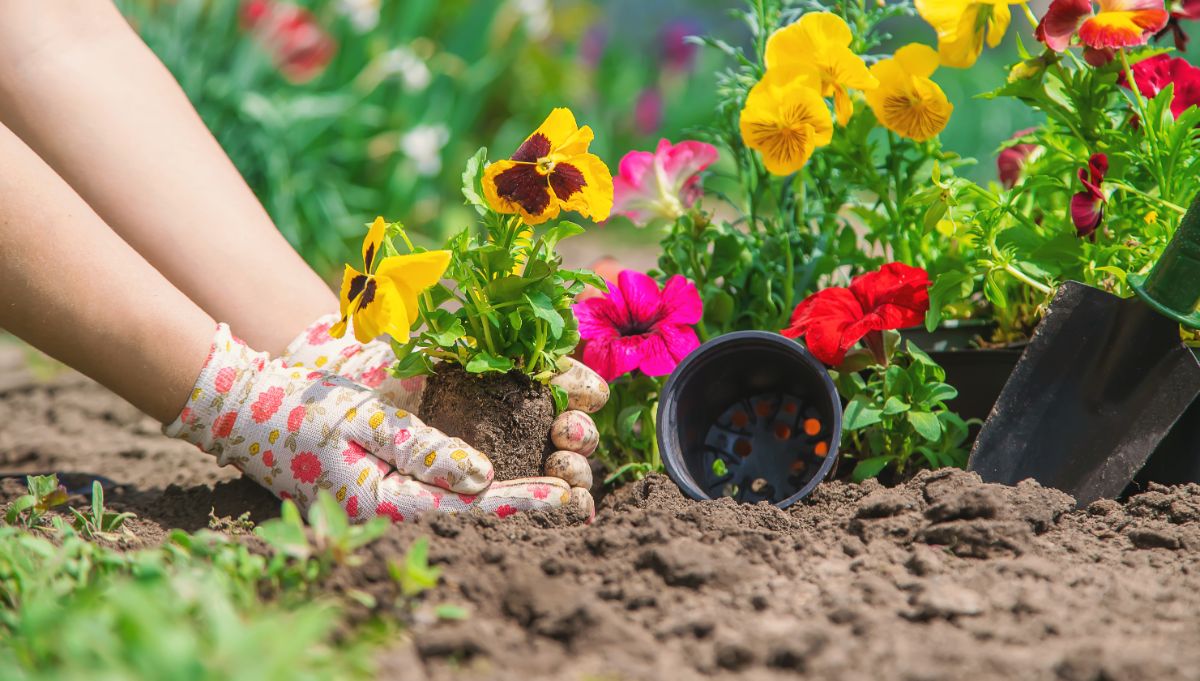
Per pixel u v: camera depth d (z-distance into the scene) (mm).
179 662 1162
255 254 1519
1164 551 1351
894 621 1271
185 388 1408
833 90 1496
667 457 1442
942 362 1527
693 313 1502
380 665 1226
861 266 1606
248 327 1506
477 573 1304
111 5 1557
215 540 1319
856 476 1474
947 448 1490
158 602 1212
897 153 1553
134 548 1394
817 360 1446
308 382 1423
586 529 1377
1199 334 1451
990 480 1437
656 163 1577
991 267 1474
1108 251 1472
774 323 1562
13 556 1297
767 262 1568
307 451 1405
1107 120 1496
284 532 1269
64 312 1390
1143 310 1427
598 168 1406
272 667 1172
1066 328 1450
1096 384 1438
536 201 1398
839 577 1317
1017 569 1316
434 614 1266
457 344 1432
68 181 1501
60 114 1500
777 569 1326
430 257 1373
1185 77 1502
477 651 1239
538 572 1303
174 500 1509
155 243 1501
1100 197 1443
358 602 1271
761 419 1488
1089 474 1424
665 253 1582
